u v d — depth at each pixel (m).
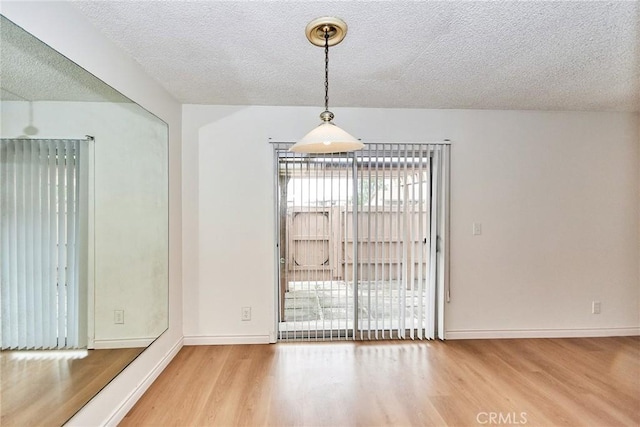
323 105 3.19
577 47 2.08
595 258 3.38
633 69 2.40
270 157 3.20
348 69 2.40
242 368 2.69
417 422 2.01
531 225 3.35
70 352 1.66
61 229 1.61
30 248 1.40
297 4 1.64
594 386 2.41
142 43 2.02
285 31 1.89
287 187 3.22
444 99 3.03
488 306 3.34
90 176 1.78
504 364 2.76
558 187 3.36
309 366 2.72
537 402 2.21
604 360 2.84
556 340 3.29
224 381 2.49
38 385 1.44
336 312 3.26
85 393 1.76
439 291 3.27
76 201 1.71
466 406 2.17
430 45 2.05
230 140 3.18
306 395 2.30
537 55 2.19
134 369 2.24
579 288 3.38
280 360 2.83
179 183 3.08
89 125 1.81
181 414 2.09
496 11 1.70
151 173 2.53
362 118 3.25
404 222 3.27
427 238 3.28
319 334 3.25
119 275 2.09
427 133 3.29
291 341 3.22
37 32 1.42
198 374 2.60
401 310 3.29
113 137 2.02
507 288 3.34
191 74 2.48
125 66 2.14
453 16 1.74
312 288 3.24
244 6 1.65
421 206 3.27
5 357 1.28
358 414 2.09
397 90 2.81
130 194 2.22
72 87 1.66
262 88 2.76
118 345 2.06
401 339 3.28
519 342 3.24
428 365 2.74
